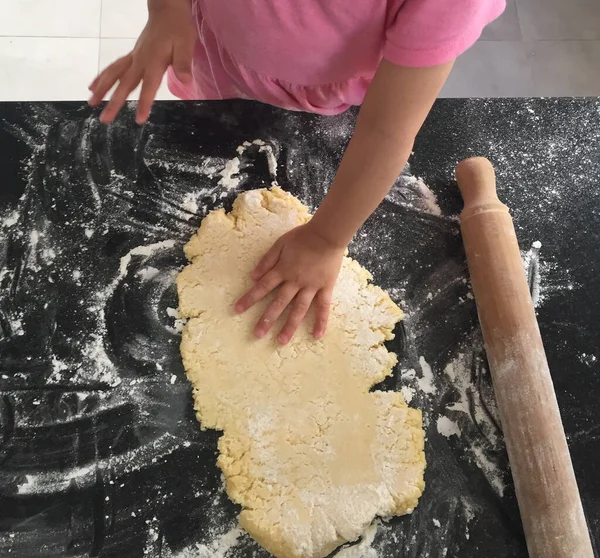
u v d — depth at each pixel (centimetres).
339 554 57
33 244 66
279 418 60
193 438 60
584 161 75
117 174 69
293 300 65
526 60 150
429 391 63
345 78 73
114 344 63
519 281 63
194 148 71
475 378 64
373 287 67
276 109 74
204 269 66
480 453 61
